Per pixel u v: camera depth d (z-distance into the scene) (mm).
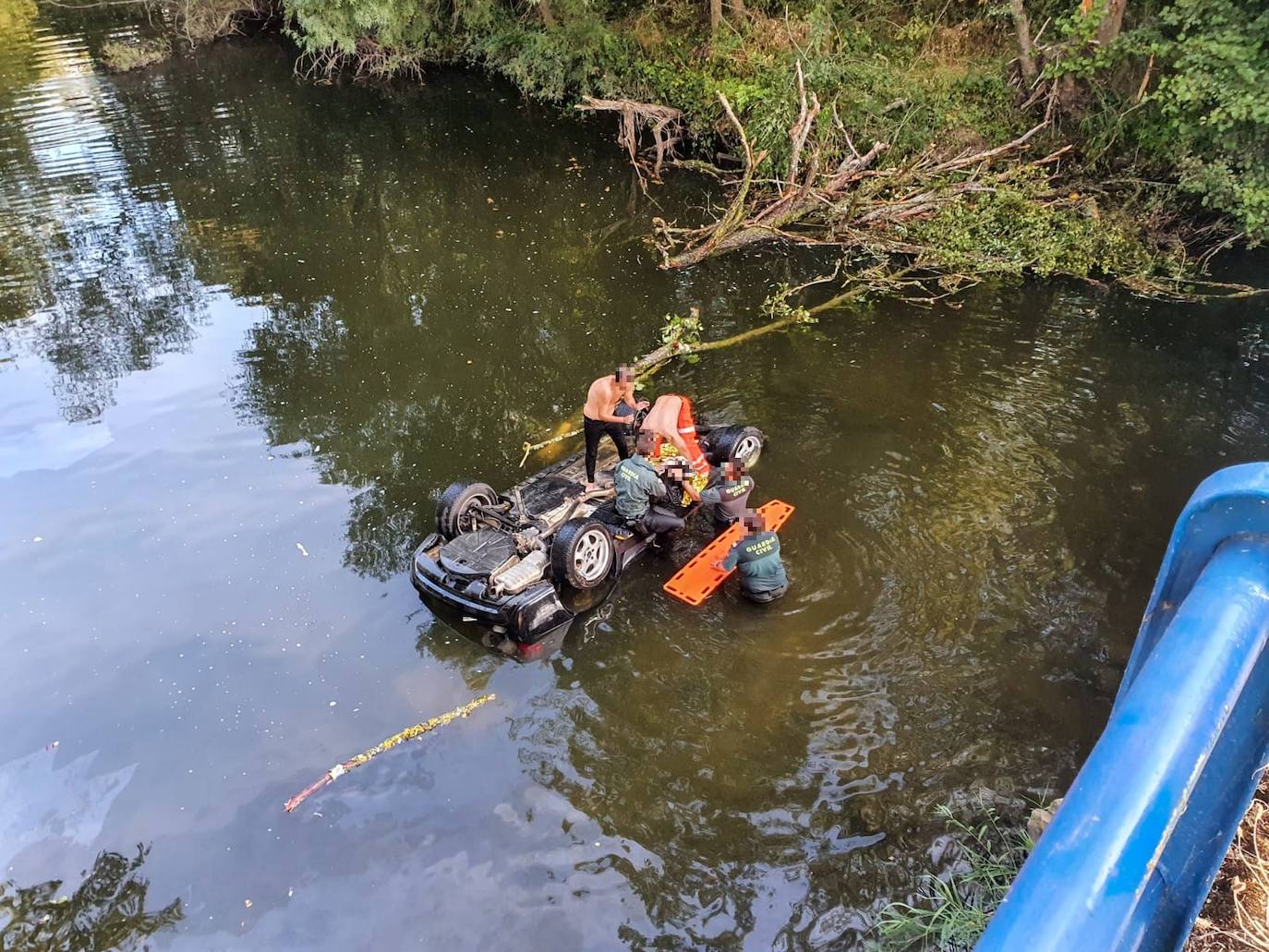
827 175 15070
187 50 26750
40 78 24172
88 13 30094
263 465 9430
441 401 10539
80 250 14727
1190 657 962
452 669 6789
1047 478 8547
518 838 5477
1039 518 8016
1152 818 856
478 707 6418
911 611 7027
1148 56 13219
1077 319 11430
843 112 15711
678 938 4895
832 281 12836
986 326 11359
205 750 6184
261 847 5488
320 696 6598
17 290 13469
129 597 7633
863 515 8078
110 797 5875
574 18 20141
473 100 22047
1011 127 15109
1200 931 2010
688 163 16672
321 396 10688
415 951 4895
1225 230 12648
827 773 5789
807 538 7820
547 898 5125
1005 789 5621
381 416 10273
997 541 7742
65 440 9891
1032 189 13672
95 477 9250
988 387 10070
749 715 6234
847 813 5531
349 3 19812
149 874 5367
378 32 22078
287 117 21328
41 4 30953
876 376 10391
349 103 22234
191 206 16516
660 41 19266
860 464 8828
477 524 7750
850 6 18453
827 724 6129
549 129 19922
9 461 9523
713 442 8719
